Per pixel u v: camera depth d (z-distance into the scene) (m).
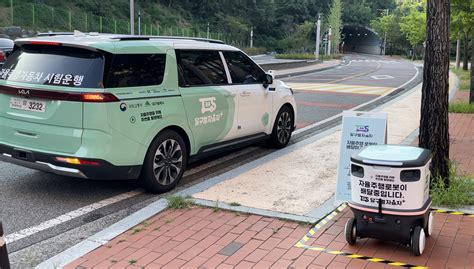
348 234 4.41
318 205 5.62
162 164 6.14
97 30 51.72
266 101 8.11
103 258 4.32
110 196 6.13
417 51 82.56
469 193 5.76
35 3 46.78
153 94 5.91
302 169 7.27
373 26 110.75
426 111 5.70
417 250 4.21
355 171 4.36
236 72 7.53
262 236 4.75
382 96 18.48
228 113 7.17
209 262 4.21
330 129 10.90
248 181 6.59
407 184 4.14
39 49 5.94
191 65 6.63
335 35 84.75
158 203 5.66
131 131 5.64
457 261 4.19
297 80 26.44
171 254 4.38
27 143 5.82
